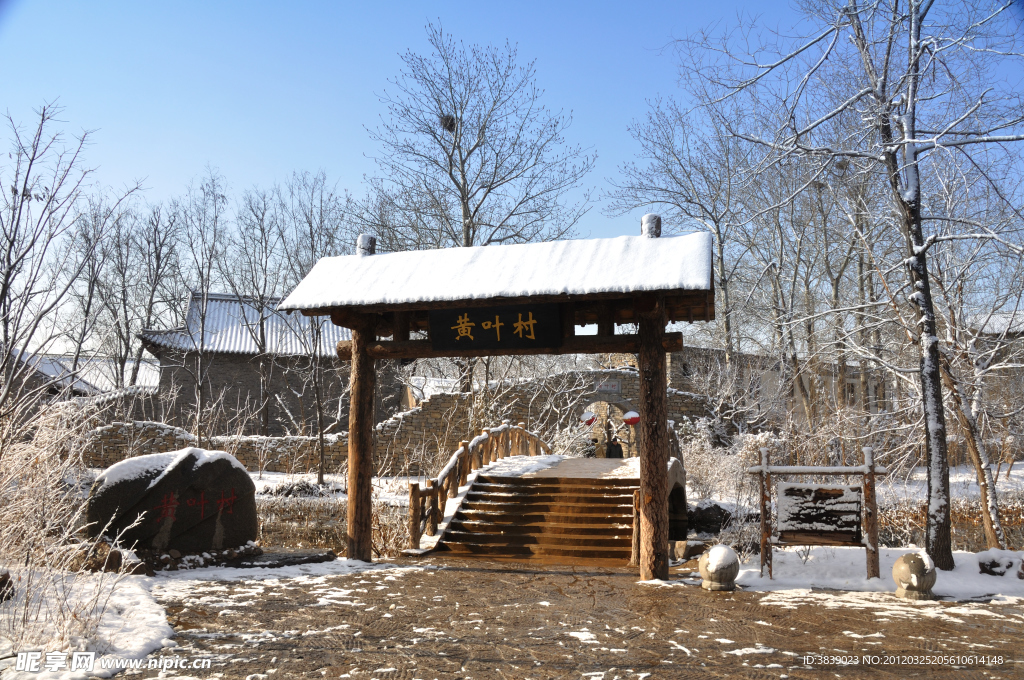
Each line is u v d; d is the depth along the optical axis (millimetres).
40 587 6242
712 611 7406
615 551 12203
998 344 12992
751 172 11289
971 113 9664
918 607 7535
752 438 21000
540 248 10016
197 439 23500
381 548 12703
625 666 5559
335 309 10039
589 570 10281
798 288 26000
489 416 23844
